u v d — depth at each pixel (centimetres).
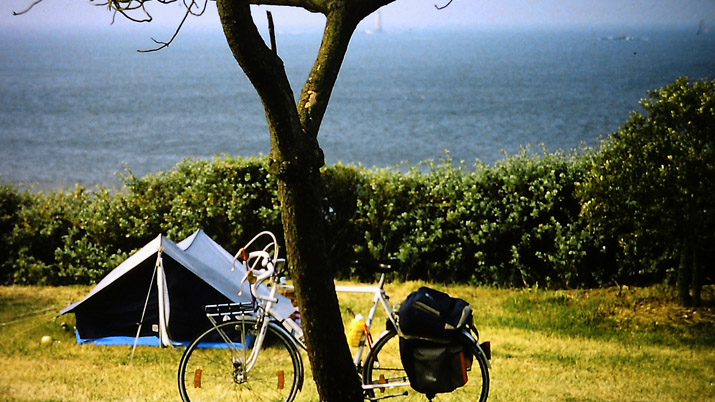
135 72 15650
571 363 810
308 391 647
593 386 707
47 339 878
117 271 890
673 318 1014
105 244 1266
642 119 1000
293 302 784
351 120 7025
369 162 4516
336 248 1282
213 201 1233
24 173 3925
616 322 1014
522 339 922
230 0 396
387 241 1249
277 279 596
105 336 874
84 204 1307
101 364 784
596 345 907
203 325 857
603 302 1094
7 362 790
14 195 1301
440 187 1228
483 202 1202
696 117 954
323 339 476
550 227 1175
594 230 1100
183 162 1316
